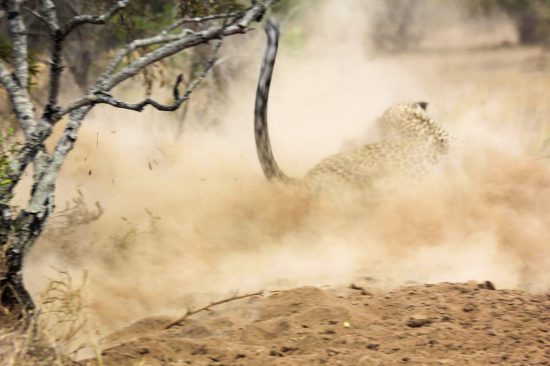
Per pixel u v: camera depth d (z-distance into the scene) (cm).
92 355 2123
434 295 2411
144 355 1973
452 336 2086
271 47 3031
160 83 4278
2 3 2227
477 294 2419
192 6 3641
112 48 4141
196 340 2091
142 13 3794
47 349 1928
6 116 3216
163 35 2197
